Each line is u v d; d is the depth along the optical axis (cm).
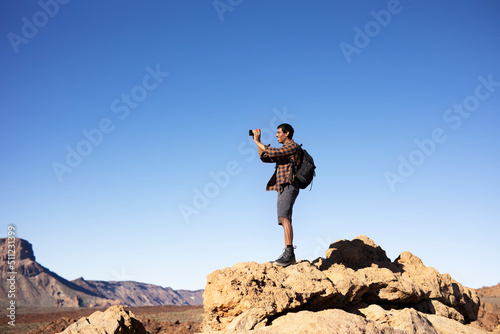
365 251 1050
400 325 777
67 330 777
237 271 756
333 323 638
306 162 783
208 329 735
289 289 734
